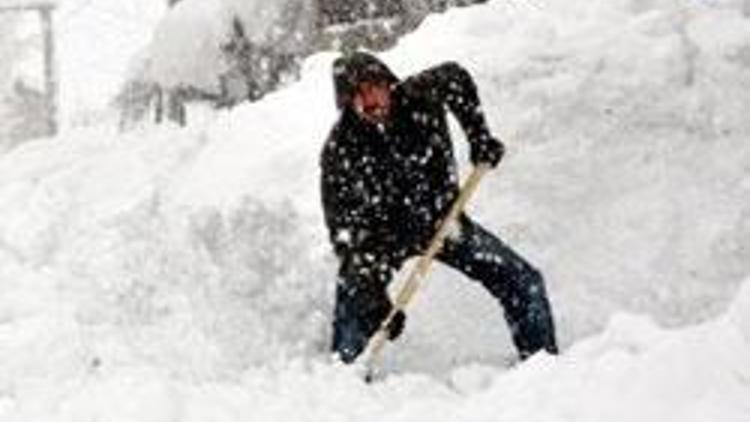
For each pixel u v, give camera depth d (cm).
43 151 1939
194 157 1659
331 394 905
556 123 1319
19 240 1488
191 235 1193
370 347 1034
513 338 1050
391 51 1513
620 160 1303
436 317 1173
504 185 1279
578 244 1250
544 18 1470
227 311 1102
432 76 1020
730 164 1290
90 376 976
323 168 1012
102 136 1936
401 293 1024
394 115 1003
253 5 3078
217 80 3186
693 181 1284
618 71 1352
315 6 2925
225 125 1641
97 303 1139
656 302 1203
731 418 666
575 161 1295
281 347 1067
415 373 1104
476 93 1033
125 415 834
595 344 809
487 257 1034
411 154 1016
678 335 774
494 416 774
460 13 1531
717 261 1220
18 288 1261
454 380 1003
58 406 886
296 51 2998
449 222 1017
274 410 864
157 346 1048
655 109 1326
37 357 1034
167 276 1161
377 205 1021
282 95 1591
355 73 977
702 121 1320
